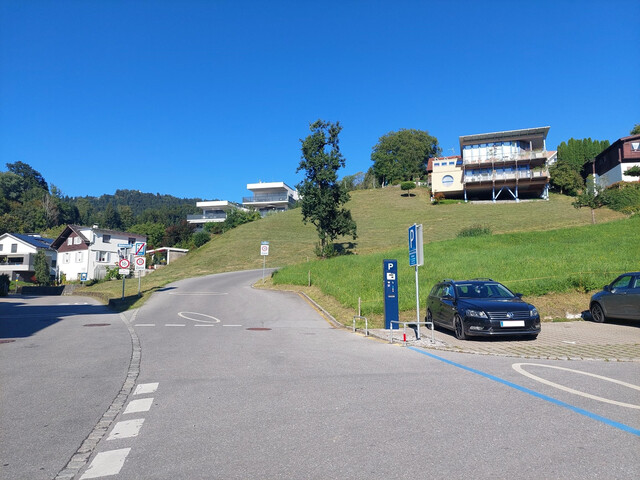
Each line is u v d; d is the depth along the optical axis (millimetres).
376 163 94688
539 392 6125
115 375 7484
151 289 28703
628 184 53594
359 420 5047
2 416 5379
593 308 13453
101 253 58344
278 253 49719
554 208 57938
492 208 62875
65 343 10852
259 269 42594
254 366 8180
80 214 114938
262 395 6168
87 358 8961
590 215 50625
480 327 10711
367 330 12656
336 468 3809
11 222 79062
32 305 23453
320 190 39500
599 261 19234
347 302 16812
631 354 8992
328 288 20641
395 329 13102
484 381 6812
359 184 105875
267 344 10828
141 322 15367
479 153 67000
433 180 71625
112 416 5355
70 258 58469
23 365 8289
